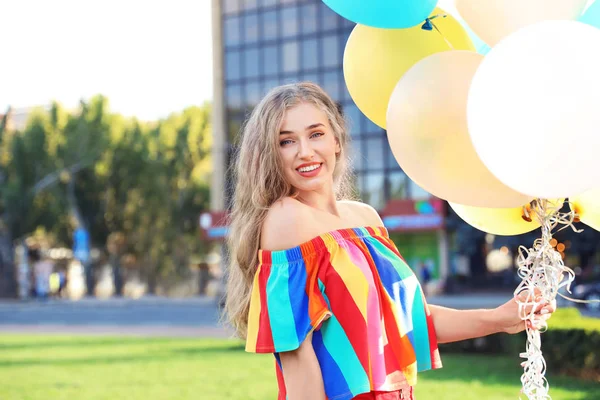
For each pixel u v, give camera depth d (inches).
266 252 77.2
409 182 1130.7
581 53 69.4
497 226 94.9
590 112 68.7
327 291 75.0
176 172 1566.2
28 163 1477.6
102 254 1657.2
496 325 83.1
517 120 69.6
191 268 1578.5
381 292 77.9
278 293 74.7
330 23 1192.2
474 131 72.4
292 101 80.0
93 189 1560.0
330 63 1190.3
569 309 349.4
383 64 94.9
